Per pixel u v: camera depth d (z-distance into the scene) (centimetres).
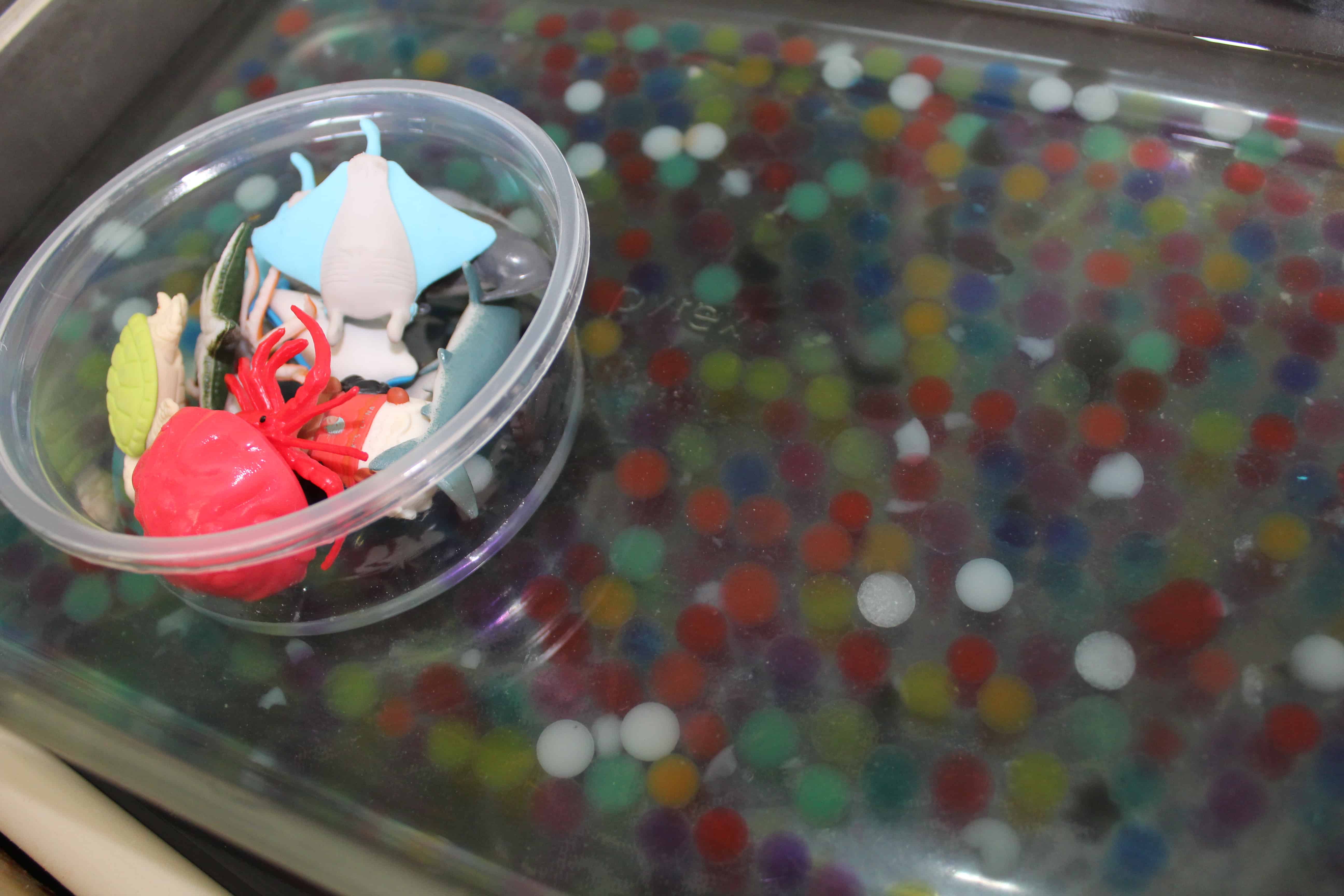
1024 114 45
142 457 36
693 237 44
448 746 38
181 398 38
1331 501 39
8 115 43
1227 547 39
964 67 46
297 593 38
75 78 45
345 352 38
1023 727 37
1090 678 38
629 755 38
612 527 40
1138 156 44
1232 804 37
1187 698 38
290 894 36
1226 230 43
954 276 43
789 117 46
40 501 36
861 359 42
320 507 34
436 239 38
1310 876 36
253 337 39
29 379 39
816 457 40
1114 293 42
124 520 39
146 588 40
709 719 38
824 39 47
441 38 48
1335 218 43
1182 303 42
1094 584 39
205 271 42
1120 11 46
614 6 48
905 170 44
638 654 39
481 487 38
